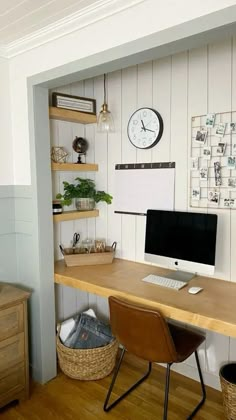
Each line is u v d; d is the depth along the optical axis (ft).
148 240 7.76
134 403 7.10
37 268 7.72
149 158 8.29
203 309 5.70
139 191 8.54
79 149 9.14
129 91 8.51
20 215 8.02
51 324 8.02
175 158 7.82
